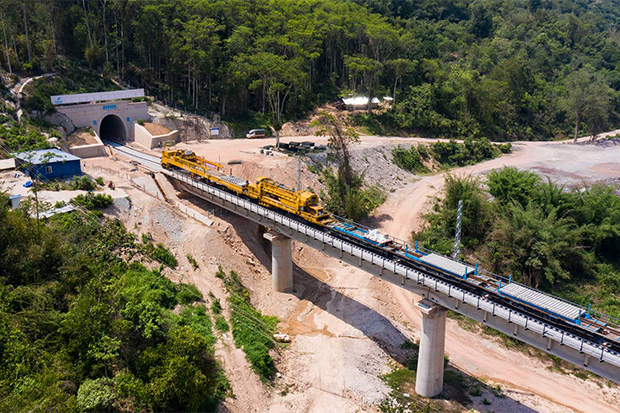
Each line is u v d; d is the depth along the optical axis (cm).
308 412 5975
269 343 6906
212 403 5666
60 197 8112
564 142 17200
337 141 12150
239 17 16900
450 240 10006
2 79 12556
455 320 8244
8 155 9738
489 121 17250
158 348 5459
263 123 15162
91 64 15038
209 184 9219
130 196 8712
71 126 12444
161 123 13750
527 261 8988
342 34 17588
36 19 14450
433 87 16962
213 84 15350
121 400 5097
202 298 7325
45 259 6038
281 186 8238
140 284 6762
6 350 4725
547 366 7219
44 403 4269
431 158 14575
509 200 10275
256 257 8975
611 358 4594
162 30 14812
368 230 7225
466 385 6606
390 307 8281
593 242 9562
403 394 6284
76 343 5209
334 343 7156
